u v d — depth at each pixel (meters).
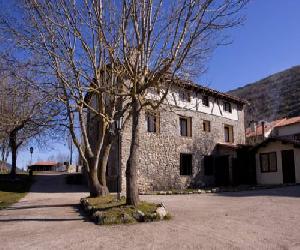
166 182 23.98
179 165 25.11
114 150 22.12
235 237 7.32
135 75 10.83
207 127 28.20
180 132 25.80
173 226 8.74
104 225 9.33
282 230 7.91
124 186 21.23
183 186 25.09
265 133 38.69
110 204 11.64
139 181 22.44
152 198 17.09
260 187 22.67
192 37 10.08
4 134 29.36
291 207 11.63
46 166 59.03
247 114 64.62
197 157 26.59
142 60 11.19
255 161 28.61
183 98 26.02
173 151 24.84
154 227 8.70
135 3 10.66
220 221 9.26
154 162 23.47
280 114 59.38
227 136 30.53
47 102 14.45
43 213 12.57
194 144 26.50
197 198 16.66
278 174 26.77
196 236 7.50
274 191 18.66
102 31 11.05
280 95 65.50
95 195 15.19
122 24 10.88
